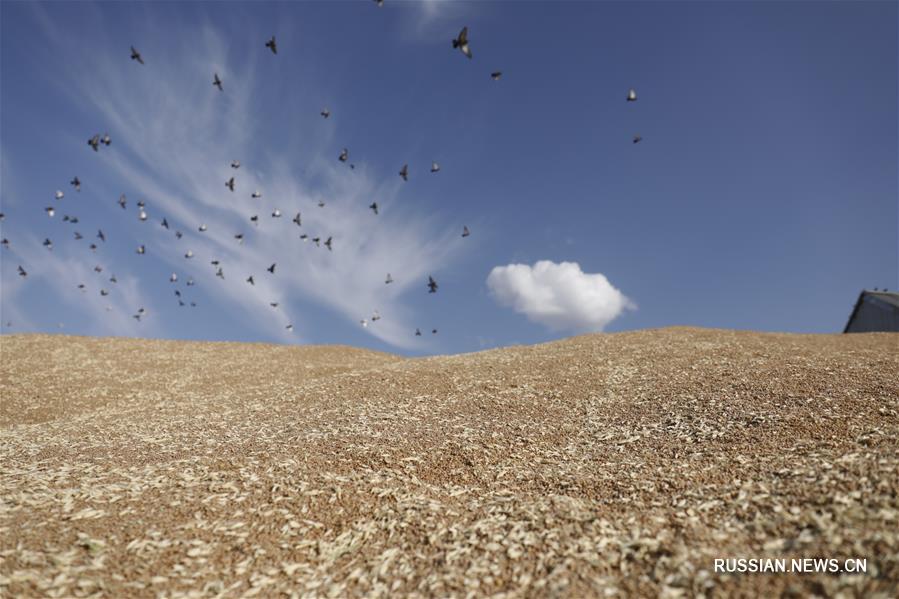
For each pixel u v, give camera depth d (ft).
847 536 16.76
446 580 18.20
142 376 65.00
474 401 42.09
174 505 23.25
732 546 17.63
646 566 17.44
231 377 64.90
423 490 26.03
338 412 39.93
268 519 22.58
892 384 34.65
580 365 52.70
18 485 25.25
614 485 25.16
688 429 32.09
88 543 19.56
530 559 18.90
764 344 57.36
